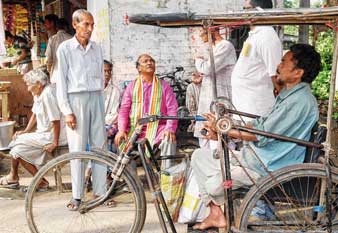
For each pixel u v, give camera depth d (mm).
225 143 3211
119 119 4770
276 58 4316
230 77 5344
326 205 3152
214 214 3740
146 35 7121
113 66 7078
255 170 3387
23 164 5066
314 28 5355
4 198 4875
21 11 12500
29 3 12000
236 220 3268
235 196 3445
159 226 4141
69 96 4395
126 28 7051
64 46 4336
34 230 3695
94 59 4469
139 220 3557
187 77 7309
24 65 9578
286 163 3350
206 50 7250
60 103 4367
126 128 4746
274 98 4535
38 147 4938
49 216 4348
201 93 5426
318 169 3145
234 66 5102
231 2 7258
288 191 3293
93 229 4102
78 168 4309
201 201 3850
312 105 3293
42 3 12070
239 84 4539
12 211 4547
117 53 7070
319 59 3359
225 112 3574
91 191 4719
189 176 3914
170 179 3861
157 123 4672
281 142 3336
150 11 7062
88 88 4402
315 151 3275
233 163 3467
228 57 5273
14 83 8758
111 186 3594
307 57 3301
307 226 3293
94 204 3650
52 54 7336
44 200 4770
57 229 4102
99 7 7254
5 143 5320
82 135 4434
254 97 4484
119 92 5461
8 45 9500
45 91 4906
